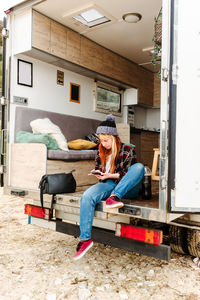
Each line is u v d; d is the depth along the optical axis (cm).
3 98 360
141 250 224
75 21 427
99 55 523
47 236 347
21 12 382
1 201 545
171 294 205
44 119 389
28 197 298
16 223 402
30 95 419
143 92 678
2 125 357
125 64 603
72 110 507
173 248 277
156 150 417
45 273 238
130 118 708
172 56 192
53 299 196
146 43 518
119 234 234
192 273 242
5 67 367
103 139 249
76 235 267
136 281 225
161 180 199
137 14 403
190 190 195
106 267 252
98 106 569
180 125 193
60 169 324
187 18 192
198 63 193
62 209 263
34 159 312
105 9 393
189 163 194
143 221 262
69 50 451
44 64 446
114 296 201
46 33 407
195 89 193
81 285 215
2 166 340
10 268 248
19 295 202
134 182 229
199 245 257
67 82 495
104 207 231
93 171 249
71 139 480
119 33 473
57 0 365
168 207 193
